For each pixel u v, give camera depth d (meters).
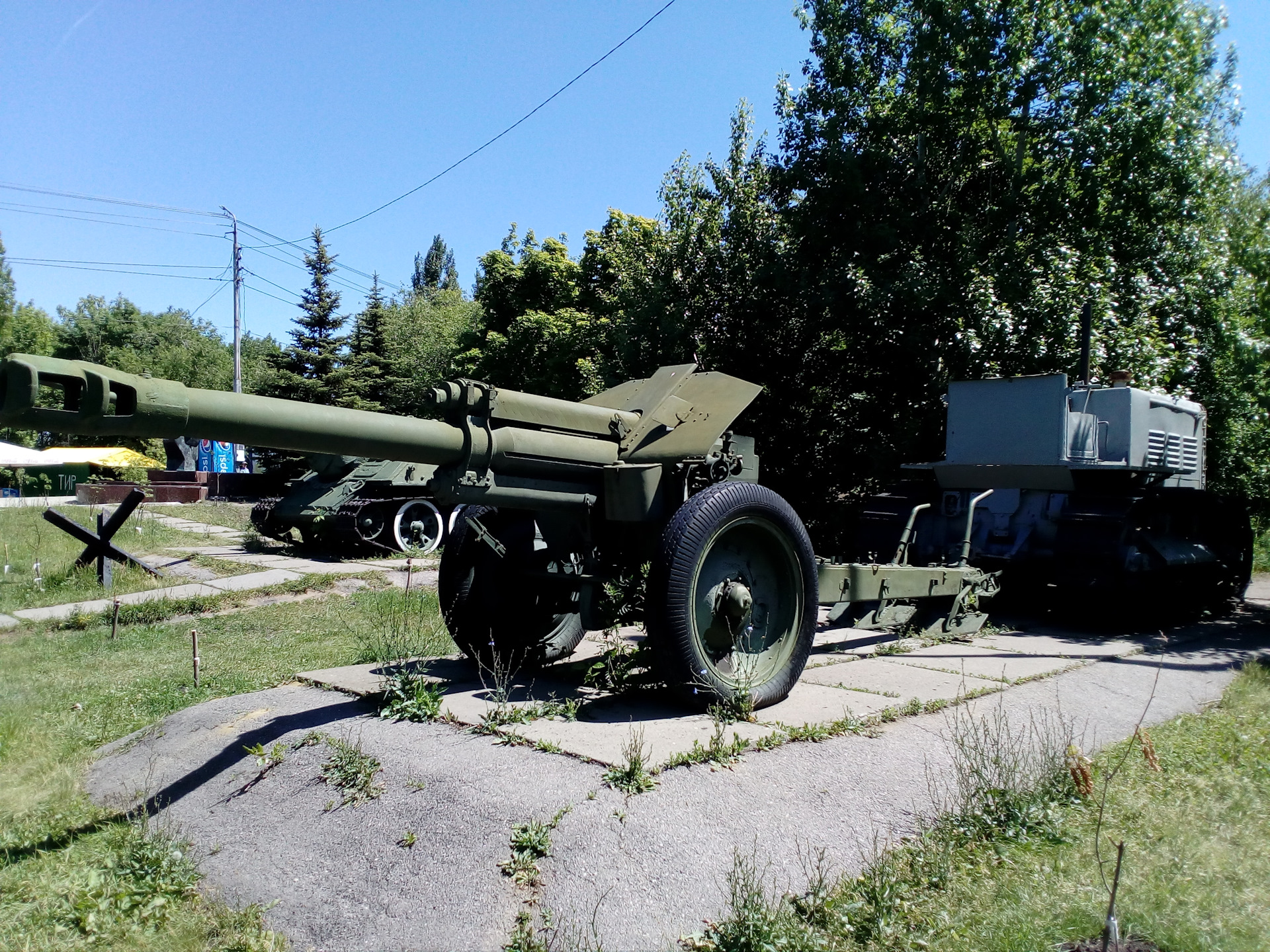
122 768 4.48
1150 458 8.62
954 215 13.04
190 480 30.00
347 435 3.65
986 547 8.47
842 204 13.09
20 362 2.78
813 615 4.95
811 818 3.43
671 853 3.09
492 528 5.31
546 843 3.11
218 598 10.18
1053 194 12.56
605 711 4.49
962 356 11.75
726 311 14.08
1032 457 8.17
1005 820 3.55
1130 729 4.88
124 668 6.98
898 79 13.88
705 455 4.63
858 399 13.55
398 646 6.25
